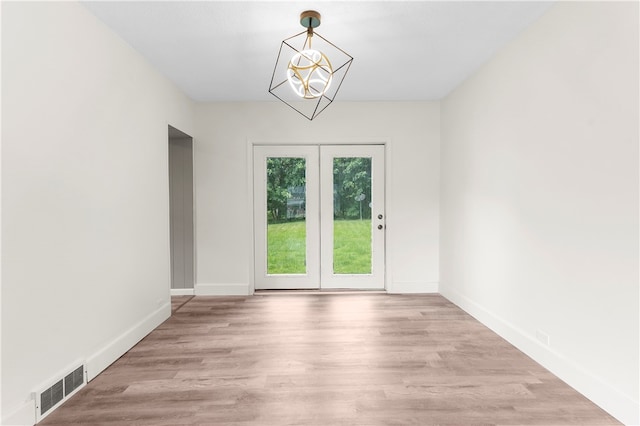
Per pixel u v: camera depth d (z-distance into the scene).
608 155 1.86
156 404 1.94
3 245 1.62
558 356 2.22
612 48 1.82
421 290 4.34
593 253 1.96
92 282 2.26
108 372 2.31
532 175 2.49
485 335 2.94
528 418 1.80
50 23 1.91
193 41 2.68
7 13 1.64
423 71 3.33
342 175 4.42
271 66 3.16
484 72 3.16
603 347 1.90
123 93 2.63
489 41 2.74
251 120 4.24
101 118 2.36
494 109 2.99
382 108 4.28
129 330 2.70
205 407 1.90
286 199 4.43
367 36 2.64
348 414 1.83
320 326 3.17
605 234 1.88
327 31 2.56
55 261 1.94
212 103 4.21
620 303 1.80
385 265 4.43
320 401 1.96
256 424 1.75
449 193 4.00
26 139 1.75
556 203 2.25
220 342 2.81
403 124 4.29
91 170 2.25
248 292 4.26
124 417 1.82
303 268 4.45
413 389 2.08
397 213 4.32
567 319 2.16
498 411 1.86
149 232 3.03
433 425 1.74
